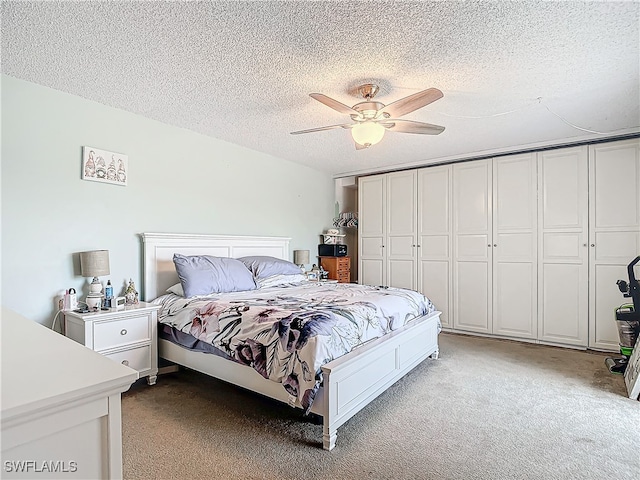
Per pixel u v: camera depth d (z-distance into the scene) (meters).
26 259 2.48
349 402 2.02
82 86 2.56
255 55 2.13
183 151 3.47
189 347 2.54
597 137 3.63
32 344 0.91
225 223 3.88
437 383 2.78
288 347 1.97
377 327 2.46
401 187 5.02
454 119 3.17
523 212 4.12
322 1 1.65
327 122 3.29
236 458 1.78
